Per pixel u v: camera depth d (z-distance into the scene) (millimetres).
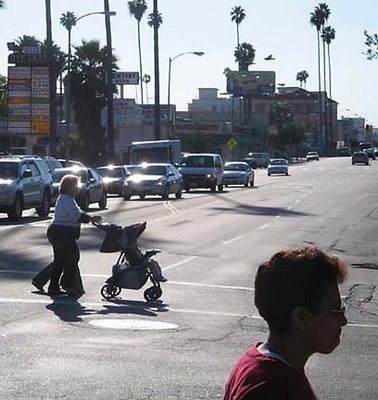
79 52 80875
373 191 55531
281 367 3049
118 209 37938
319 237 26625
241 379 3053
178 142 59781
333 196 49781
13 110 55562
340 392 9094
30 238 24453
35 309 13547
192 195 50781
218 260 20422
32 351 10602
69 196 14844
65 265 14766
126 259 14797
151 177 45938
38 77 55281
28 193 32062
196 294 15477
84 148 80938
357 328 12898
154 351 10773
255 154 115938
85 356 10406
